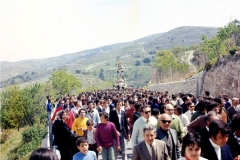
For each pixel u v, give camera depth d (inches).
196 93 1535.4
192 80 1627.7
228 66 1229.7
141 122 309.0
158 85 2258.9
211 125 195.6
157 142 227.9
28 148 899.4
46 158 123.4
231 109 422.3
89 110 488.1
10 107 1409.9
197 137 173.0
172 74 2642.7
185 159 179.6
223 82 1259.8
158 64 2849.4
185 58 3732.8
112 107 579.2
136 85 6929.1
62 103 658.8
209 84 1402.6
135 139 309.9
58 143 358.3
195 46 4421.8
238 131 230.2
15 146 1090.7
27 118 1457.9
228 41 1776.6
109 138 359.6
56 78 2659.9
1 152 1102.4
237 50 1209.4
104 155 359.6
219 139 192.4
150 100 595.5
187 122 357.4
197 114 328.2
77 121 406.6
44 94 1595.7
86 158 276.5
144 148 223.8
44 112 1417.3
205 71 1477.6
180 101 595.8
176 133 265.7
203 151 198.5
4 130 1432.1
